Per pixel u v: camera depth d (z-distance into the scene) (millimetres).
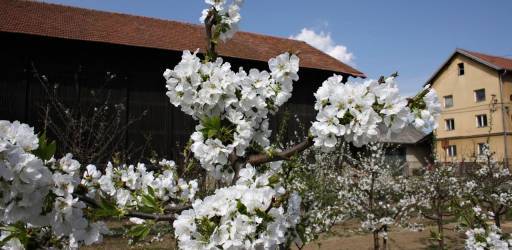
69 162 1665
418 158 31688
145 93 15914
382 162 9352
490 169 9289
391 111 1870
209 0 2547
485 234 4734
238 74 2316
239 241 1604
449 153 32688
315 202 6203
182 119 16312
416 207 9977
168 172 2842
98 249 7754
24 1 16062
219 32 2537
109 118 14852
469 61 31906
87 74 15117
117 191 2432
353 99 1882
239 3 2588
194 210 1733
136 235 2023
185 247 1674
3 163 1282
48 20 15227
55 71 14641
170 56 16438
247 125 2246
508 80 30234
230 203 1681
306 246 9102
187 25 19266
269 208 1678
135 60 15961
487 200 7621
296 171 5320
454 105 32781
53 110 14133
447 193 8773
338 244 9398
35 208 1448
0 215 1407
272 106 2453
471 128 31516
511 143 29484
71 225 1580
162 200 2600
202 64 2285
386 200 9578
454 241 9688
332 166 9547
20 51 14219
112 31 16000
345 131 1917
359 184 8859
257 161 2268
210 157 2209
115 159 2725
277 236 1670
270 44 20594
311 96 18922
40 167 1349
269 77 2439
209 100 2223
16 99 13945
